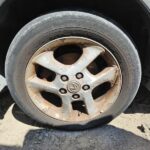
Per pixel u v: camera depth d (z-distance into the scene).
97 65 0.93
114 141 0.96
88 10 0.88
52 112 0.95
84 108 0.97
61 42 0.88
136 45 0.95
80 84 0.91
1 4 0.84
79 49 0.91
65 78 0.90
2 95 1.09
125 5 0.89
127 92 0.93
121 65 0.90
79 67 0.89
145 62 0.96
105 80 0.92
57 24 0.85
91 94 0.93
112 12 0.92
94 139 0.96
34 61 0.89
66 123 0.96
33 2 0.90
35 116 0.95
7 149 0.95
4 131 1.00
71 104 0.94
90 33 0.86
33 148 0.95
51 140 0.96
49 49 0.88
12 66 0.89
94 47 0.88
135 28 0.93
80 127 0.97
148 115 1.05
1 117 1.04
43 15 0.87
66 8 0.89
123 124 1.02
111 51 0.89
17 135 0.99
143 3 0.83
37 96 0.94
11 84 0.92
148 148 0.95
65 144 0.95
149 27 0.89
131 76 0.91
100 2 0.90
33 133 0.99
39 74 0.93
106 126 1.00
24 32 0.86
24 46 0.87
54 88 0.92
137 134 0.99
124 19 0.93
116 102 0.94
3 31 0.94
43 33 0.86
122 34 0.87
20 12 0.92
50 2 0.91
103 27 0.86
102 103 0.95
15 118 1.04
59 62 0.90
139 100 1.09
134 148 0.95
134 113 1.06
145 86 1.00
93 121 0.96
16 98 0.93
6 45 0.97
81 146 0.95
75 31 0.86
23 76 0.90
